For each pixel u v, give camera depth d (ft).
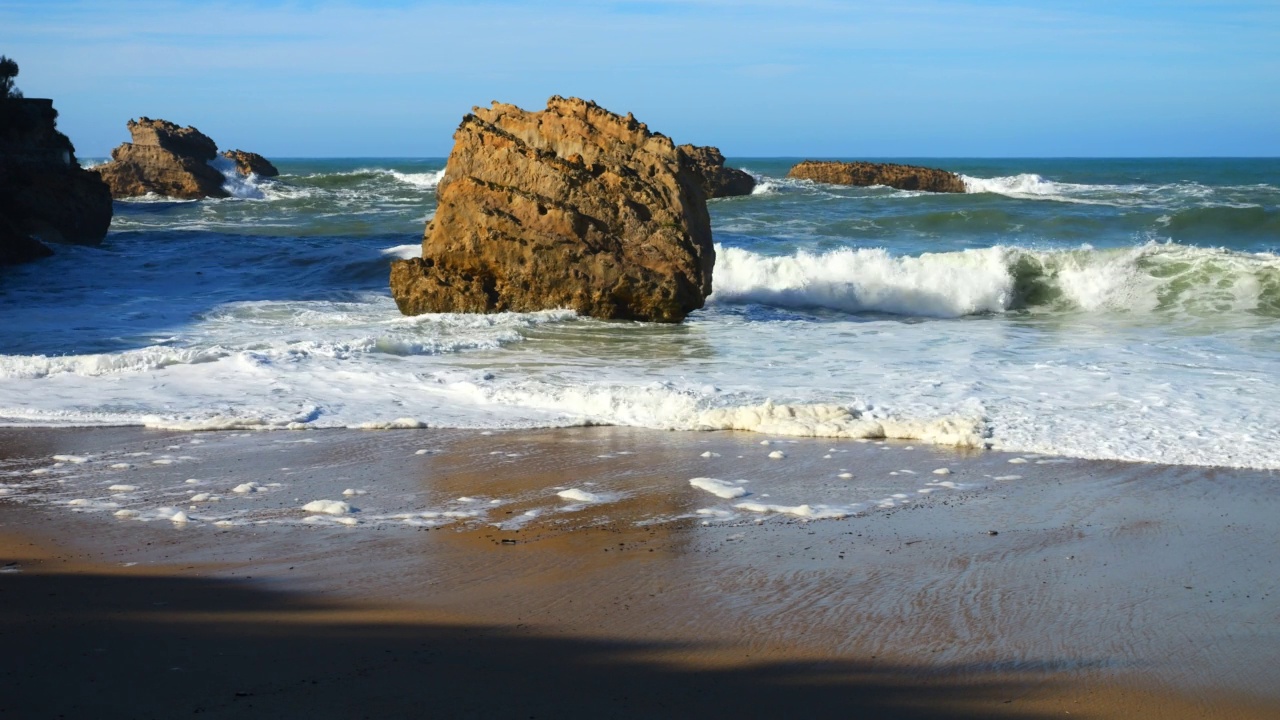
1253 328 58.39
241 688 16.02
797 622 19.06
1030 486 28.89
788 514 26.20
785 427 35.47
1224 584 21.21
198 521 25.38
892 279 71.20
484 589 20.68
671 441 34.32
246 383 42.50
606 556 22.81
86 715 15.02
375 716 15.11
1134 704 15.94
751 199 178.29
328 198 192.24
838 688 16.37
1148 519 25.84
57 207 101.30
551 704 15.64
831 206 152.05
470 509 26.55
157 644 17.75
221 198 204.85
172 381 42.70
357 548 23.32
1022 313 68.85
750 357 50.26
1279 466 30.71
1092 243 106.93
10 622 18.76
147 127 209.97
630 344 54.39
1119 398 39.81
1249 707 15.85
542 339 55.67
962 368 46.65
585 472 30.27
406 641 18.04
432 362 48.24
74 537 24.07
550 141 67.51
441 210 65.57
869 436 34.88
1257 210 116.06
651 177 65.26
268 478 29.50
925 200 163.84
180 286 75.72
